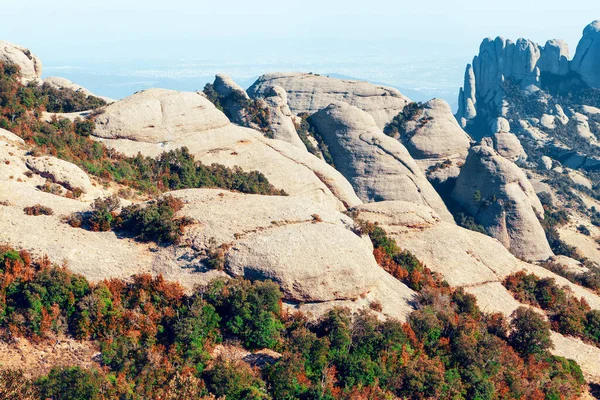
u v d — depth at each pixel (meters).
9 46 86.56
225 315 45.69
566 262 85.81
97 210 51.75
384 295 52.94
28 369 39.31
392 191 115.38
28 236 48.16
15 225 49.03
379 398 42.38
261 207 54.81
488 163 116.19
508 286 65.44
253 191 83.00
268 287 46.19
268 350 44.88
